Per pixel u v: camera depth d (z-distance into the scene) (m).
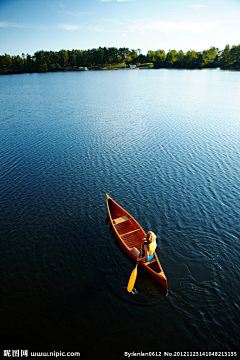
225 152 21.17
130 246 10.77
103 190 15.45
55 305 8.29
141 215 12.86
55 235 11.62
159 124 30.33
